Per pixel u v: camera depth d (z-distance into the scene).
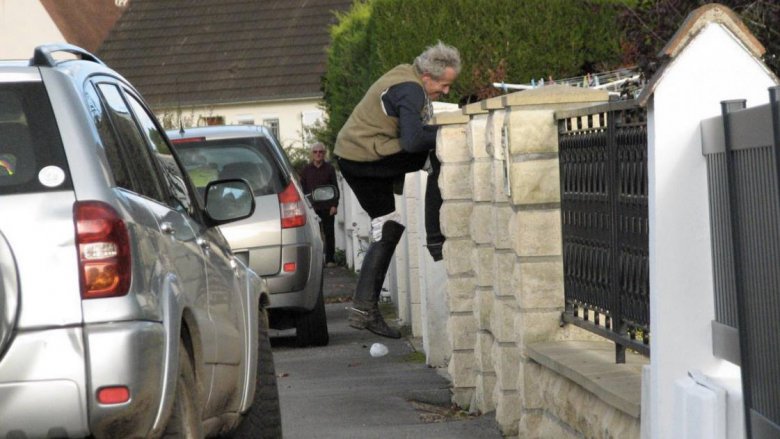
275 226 34.25
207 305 15.70
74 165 12.95
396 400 25.73
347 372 30.67
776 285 11.39
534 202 19.12
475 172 22.95
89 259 12.61
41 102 13.23
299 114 118.69
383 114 25.55
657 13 26.42
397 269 40.06
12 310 12.40
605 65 46.34
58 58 15.06
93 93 14.34
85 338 12.48
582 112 17.59
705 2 25.56
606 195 16.77
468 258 25.20
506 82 47.12
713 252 13.40
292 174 36.31
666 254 13.52
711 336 13.55
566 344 18.84
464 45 47.38
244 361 17.95
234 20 124.06
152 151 16.31
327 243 70.44
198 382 14.97
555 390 18.09
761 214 11.70
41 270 12.52
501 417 20.81
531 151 19.12
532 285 19.19
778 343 11.45
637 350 15.77
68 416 12.44
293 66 118.94
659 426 13.66
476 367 23.95
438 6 47.56
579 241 18.16
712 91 13.35
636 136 15.41
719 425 12.78
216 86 119.19
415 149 25.11
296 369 31.66
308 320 36.25
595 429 16.25
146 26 125.50
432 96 25.94
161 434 13.38
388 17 48.12
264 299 19.89
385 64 48.19
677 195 13.47
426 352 31.31
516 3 47.12
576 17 46.97
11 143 13.01
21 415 12.36
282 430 21.56
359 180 26.19
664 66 13.41
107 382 12.47
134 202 13.72
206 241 17.02
